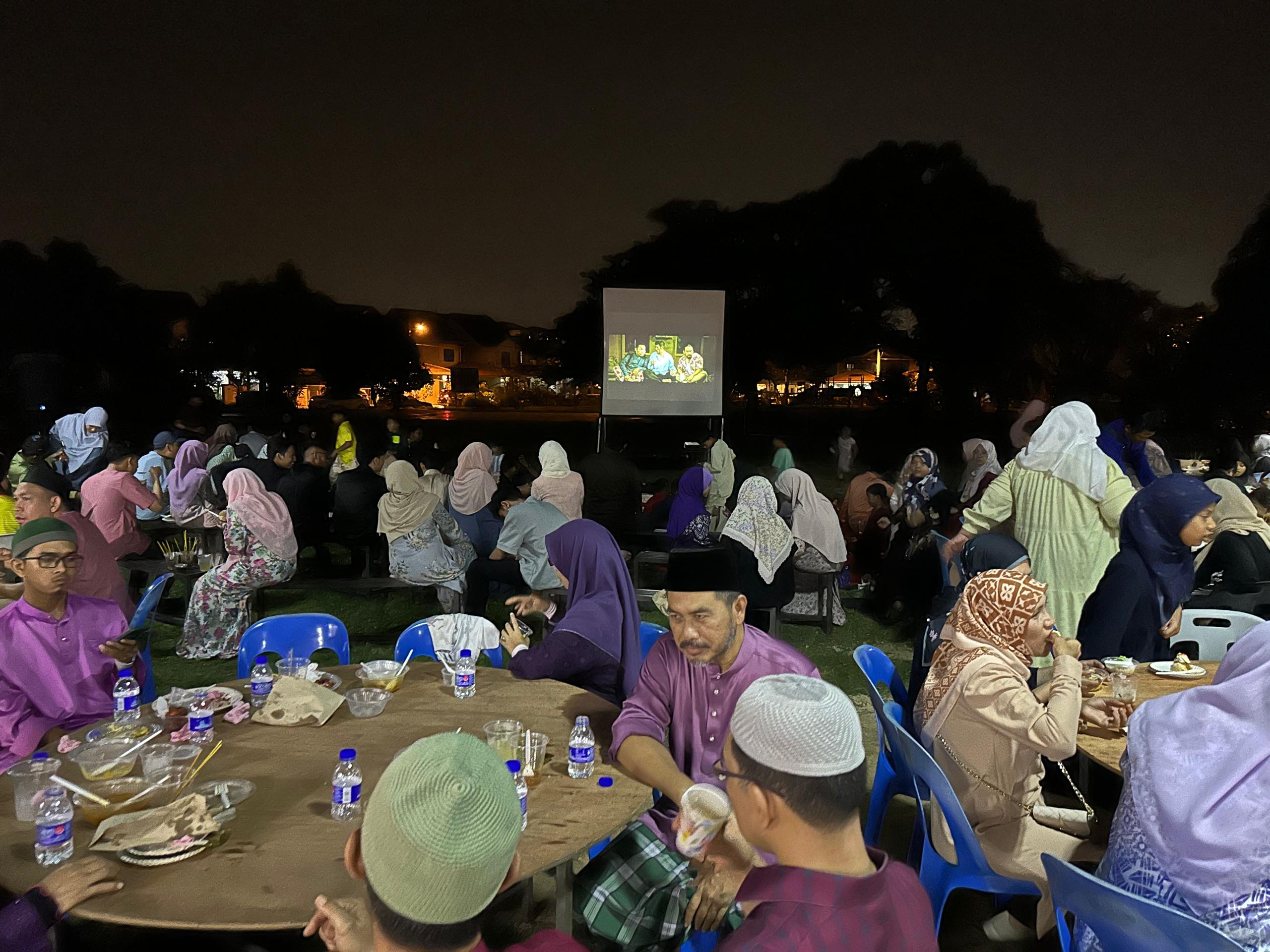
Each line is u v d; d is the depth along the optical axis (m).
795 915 1.23
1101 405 29.95
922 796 2.83
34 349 30.44
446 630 3.77
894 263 30.97
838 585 7.23
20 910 1.70
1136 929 1.77
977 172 30.36
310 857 1.97
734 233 32.50
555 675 3.24
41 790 2.13
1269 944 1.71
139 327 31.78
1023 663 2.62
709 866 2.12
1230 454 9.93
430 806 1.09
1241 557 5.20
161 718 2.82
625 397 13.44
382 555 7.97
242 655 3.59
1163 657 3.92
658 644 2.59
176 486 7.77
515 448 28.67
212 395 37.12
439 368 69.69
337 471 13.12
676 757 2.51
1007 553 3.82
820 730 1.31
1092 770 3.60
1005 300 30.14
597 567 3.27
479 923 1.16
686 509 7.02
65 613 3.10
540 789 2.37
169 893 1.81
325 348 39.06
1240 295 26.64
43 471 4.07
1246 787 1.76
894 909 1.27
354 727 2.77
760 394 45.12
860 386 44.84
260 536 5.69
